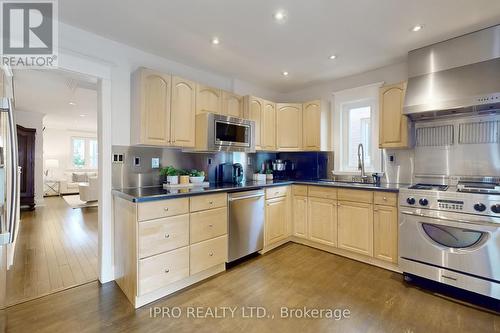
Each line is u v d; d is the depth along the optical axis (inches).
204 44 100.1
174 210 85.2
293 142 147.3
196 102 112.1
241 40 96.9
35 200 238.1
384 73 125.2
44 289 86.9
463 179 102.0
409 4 74.3
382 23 84.9
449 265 83.4
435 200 86.4
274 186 126.6
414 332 65.5
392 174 121.5
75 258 114.3
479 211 77.8
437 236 86.4
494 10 77.5
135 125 97.8
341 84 142.3
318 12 78.4
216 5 74.8
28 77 135.3
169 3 73.7
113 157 96.2
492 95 82.5
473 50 90.9
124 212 85.2
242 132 123.7
